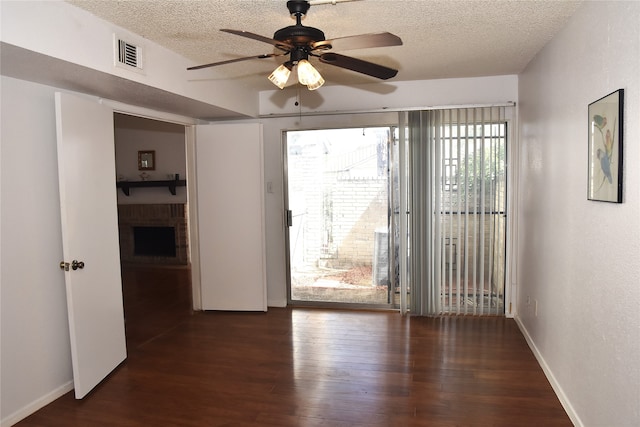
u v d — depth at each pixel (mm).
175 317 4570
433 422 2523
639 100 1702
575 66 2471
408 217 4441
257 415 2645
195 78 3520
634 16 1743
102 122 3172
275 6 2383
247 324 4309
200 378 3146
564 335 2666
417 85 4344
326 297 4891
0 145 2520
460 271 4391
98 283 3070
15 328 2609
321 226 4828
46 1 2188
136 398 2875
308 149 4785
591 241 2219
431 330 4016
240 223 4629
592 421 2209
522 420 2531
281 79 2430
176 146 7266
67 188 2742
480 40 3039
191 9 2414
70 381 2998
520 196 4062
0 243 2520
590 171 2195
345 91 4531
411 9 2451
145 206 7441
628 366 1817
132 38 2789
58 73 2553
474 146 4223
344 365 3307
